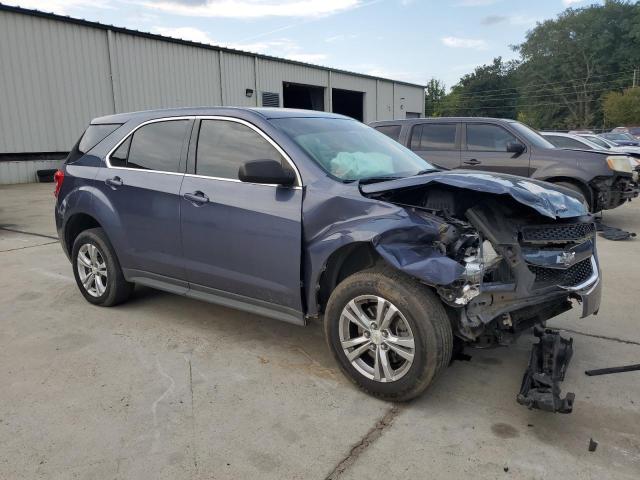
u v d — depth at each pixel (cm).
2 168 1677
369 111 3434
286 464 266
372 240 305
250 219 364
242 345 408
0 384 346
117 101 1969
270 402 324
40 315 472
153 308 489
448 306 317
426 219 312
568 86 8431
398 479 255
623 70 7969
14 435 290
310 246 339
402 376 311
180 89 2198
